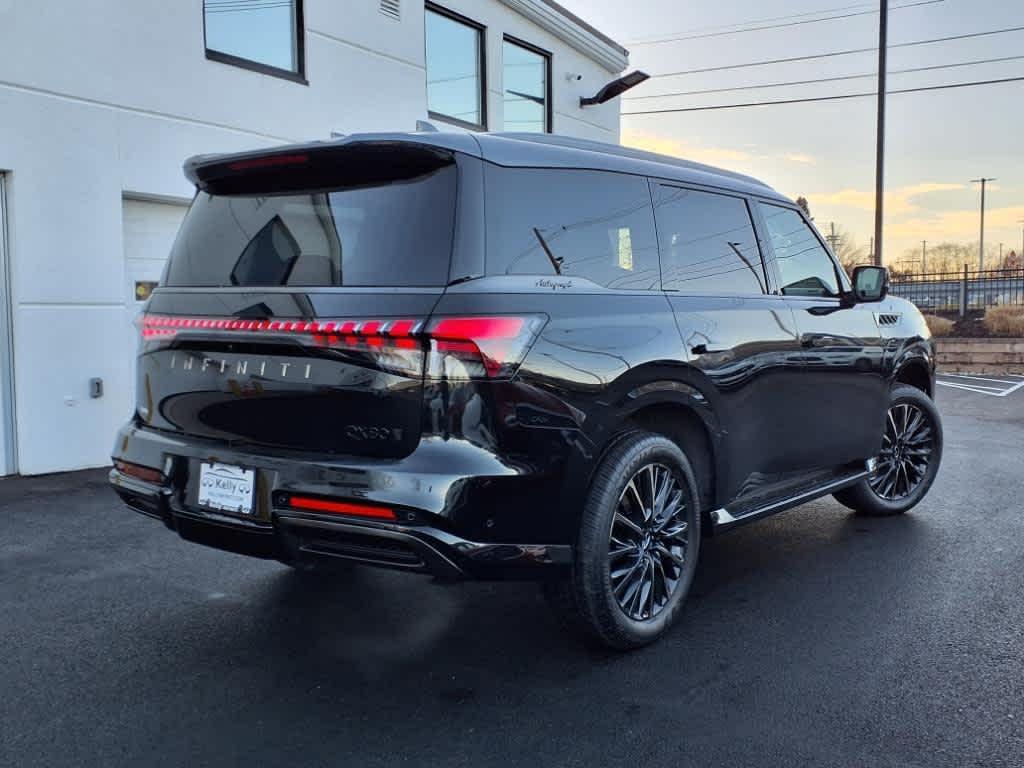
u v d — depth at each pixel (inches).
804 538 199.0
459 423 108.0
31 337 251.9
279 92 316.5
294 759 101.6
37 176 249.3
